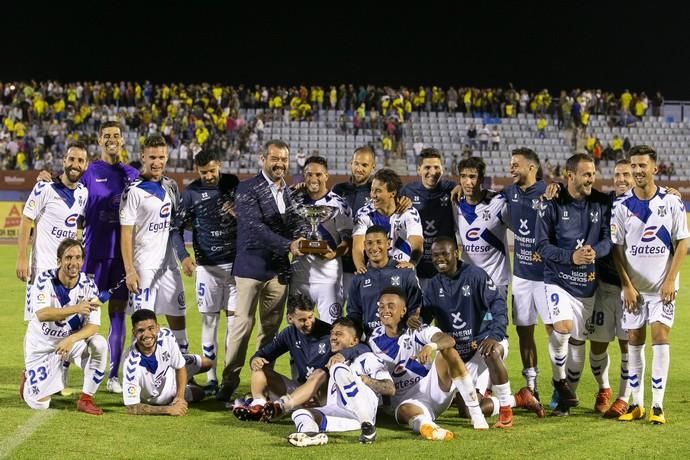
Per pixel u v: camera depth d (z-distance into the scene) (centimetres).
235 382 780
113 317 830
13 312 1306
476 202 805
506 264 818
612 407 716
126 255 800
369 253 723
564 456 591
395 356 700
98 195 838
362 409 629
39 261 813
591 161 722
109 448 602
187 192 846
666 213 700
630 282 711
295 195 790
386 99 3603
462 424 690
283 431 660
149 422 686
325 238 795
